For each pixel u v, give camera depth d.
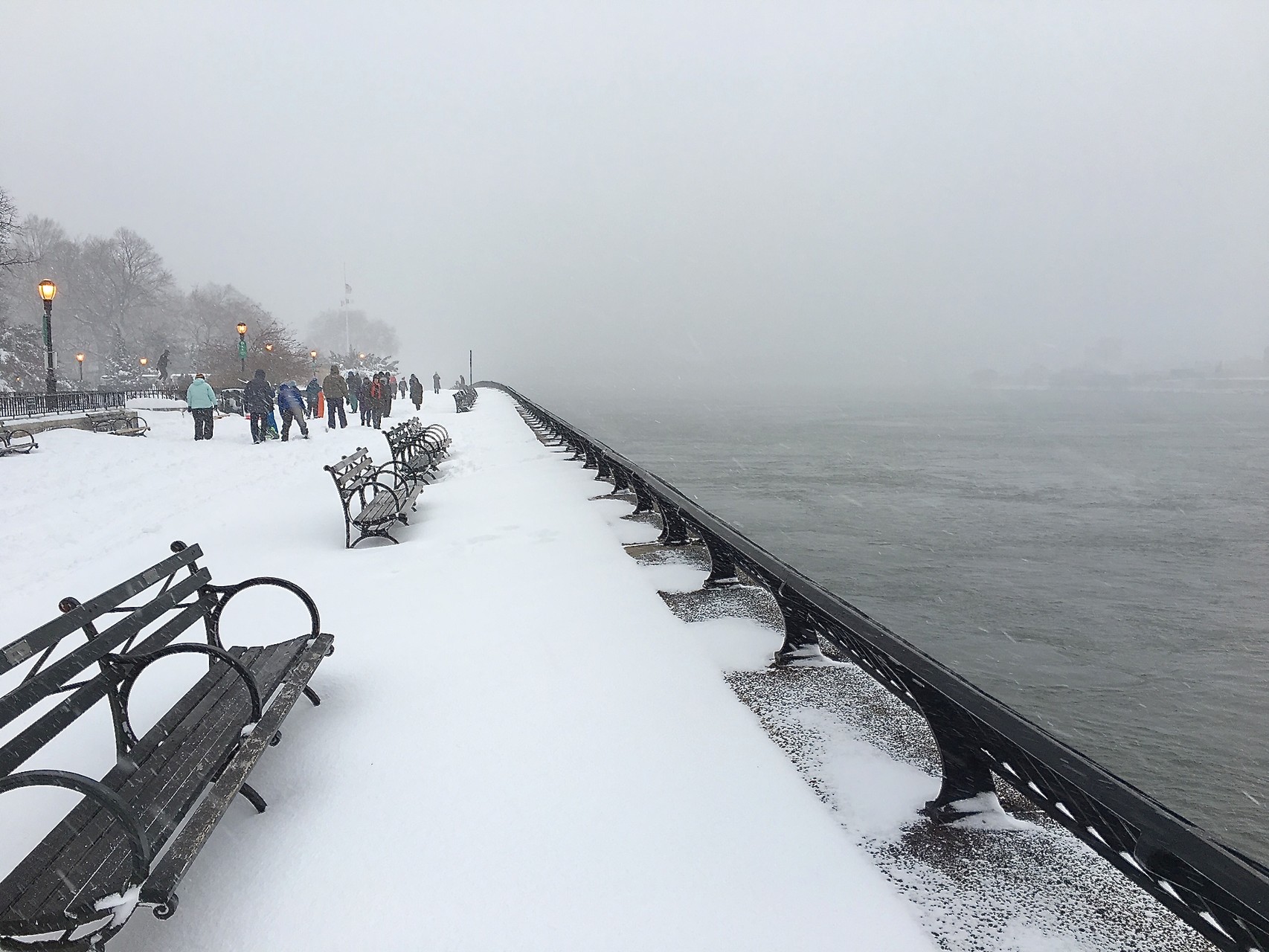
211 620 4.21
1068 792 2.26
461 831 2.95
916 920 2.37
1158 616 43.81
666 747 3.54
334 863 2.78
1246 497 86.81
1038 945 2.23
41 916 2.14
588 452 13.72
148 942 2.44
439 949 2.34
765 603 5.66
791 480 92.19
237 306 122.75
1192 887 1.79
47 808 3.38
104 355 104.75
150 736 3.16
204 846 2.92
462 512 9.70
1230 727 30.31
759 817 2.96
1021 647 39.16
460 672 4.50
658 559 7.13
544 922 2.43
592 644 4.86
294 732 3.83
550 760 3.45
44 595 6.91
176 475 14.13
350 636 5.18
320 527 9.23
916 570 52.56
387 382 29.05
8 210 50.78
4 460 15.70
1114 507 78.62
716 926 2.37
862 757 3.40
